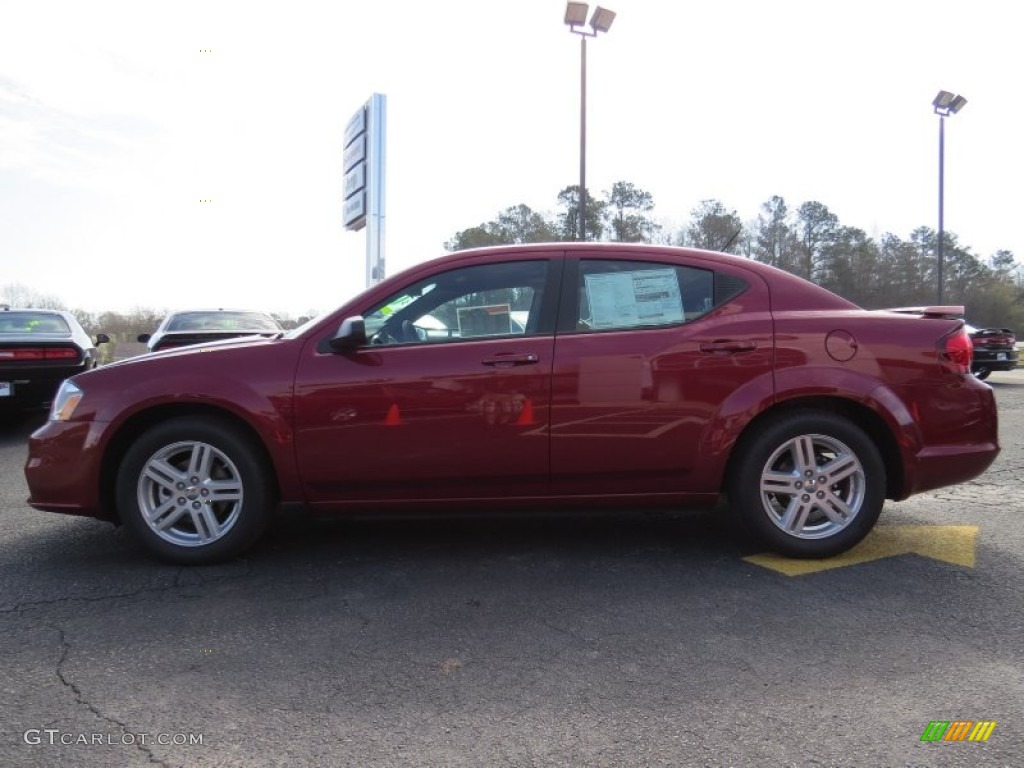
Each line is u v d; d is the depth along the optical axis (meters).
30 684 2.53
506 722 2.29
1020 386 13.97
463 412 3.58
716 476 3.65
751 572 3.58
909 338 3.67
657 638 2.86
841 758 2.09
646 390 3.59
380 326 3.70
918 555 3.80
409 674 2.60
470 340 3.66
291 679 2.56
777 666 2.63
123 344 23.34
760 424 3.65
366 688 2.50
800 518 3.68
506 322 3.70
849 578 3.48
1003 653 2.71
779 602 3.20
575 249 3.79
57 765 2.07
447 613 3.12
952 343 3.69
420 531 4.32
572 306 3.70
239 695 2.46
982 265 53.91
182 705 2.39
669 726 2.26
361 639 2.88
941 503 4.89
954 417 3.68
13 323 9.51
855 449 3.62
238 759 2.10
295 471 3.60
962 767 2.04
